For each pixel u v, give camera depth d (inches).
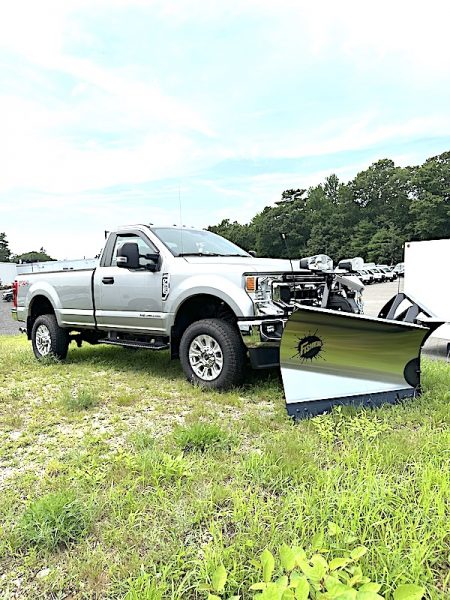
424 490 94.1
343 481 102.4
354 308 208.4
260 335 177.6
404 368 175.5
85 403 176.7
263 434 139.9
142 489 104.7
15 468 122.1
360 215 3198.8
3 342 425.7
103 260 242.7
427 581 71.8
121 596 72.3
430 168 2829.7
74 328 261.9
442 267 281.3
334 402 159.8
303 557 67.9
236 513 90.5
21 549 84.7
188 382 206.1
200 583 71.2
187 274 201.3
